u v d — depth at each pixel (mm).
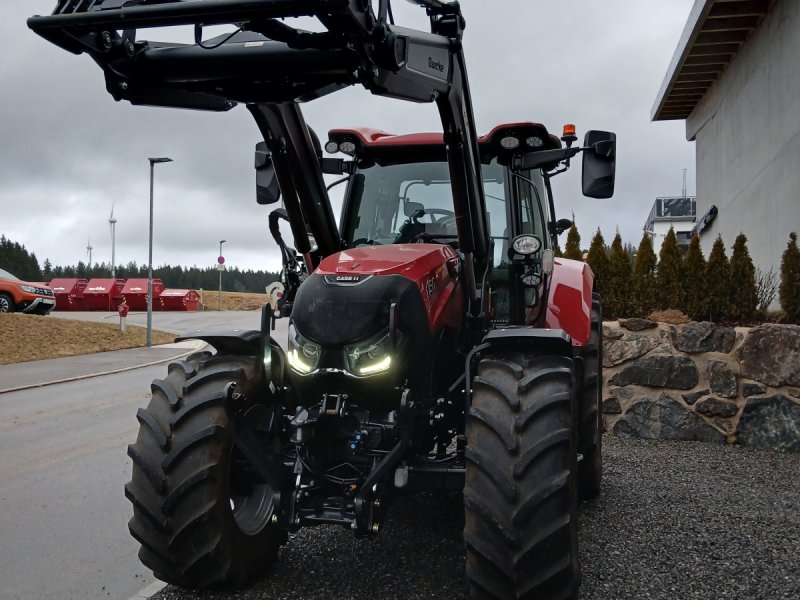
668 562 3439
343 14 2502
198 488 2961
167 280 111000
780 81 10430
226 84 3176
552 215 4844
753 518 4141
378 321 3021
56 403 10188
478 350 3188
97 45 2912
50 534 4406
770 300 8109
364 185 4430
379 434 2990
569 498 2689
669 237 7914
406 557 3504
